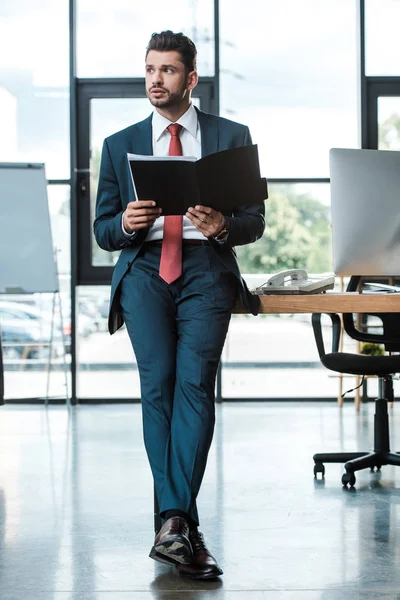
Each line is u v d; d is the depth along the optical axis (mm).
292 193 6535
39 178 6105
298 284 2459
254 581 2182
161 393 2275
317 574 2236
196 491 2201
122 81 6539
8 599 2066
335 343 3486
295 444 4492
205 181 2098
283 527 2750
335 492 3293
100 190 2398
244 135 2354
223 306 2283
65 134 6555
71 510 3049
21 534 2719
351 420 5418
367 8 6531
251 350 6512
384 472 3711
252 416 5648
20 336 6516
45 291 6117
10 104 6551
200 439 2207
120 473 3740
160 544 2125
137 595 2080
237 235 2258
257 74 6562
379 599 2031
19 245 6113
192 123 2338
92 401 6496
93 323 6543
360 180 2652
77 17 6574
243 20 6555
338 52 6574
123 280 2311
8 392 6504
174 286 2279
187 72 2299
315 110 6559
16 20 6559
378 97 6551
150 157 2059
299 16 6562
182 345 2275
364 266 2674
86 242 6559
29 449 4418
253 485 3439
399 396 6336
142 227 2172
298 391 6508
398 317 3318
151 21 6562
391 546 2510
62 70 6551
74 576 2254
